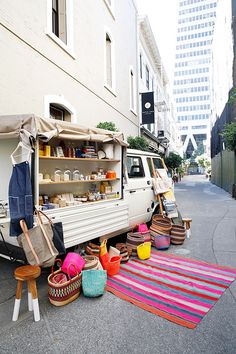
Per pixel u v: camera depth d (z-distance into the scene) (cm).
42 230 336
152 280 408
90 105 934
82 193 591
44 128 389
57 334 284
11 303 351
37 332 288
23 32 602
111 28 1163
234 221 850
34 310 308
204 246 584
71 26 799
